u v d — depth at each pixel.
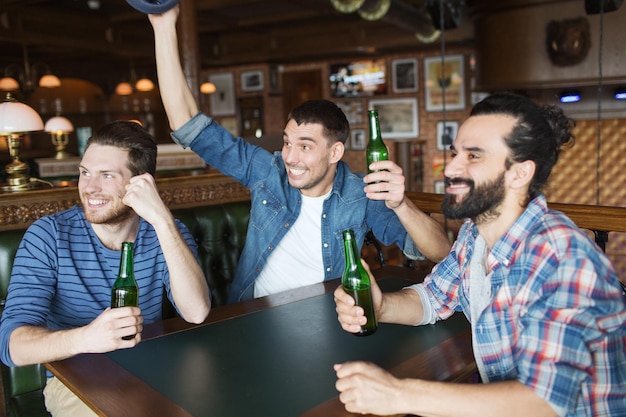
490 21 7.25
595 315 0.98
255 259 2.08
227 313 1.58
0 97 9.15
